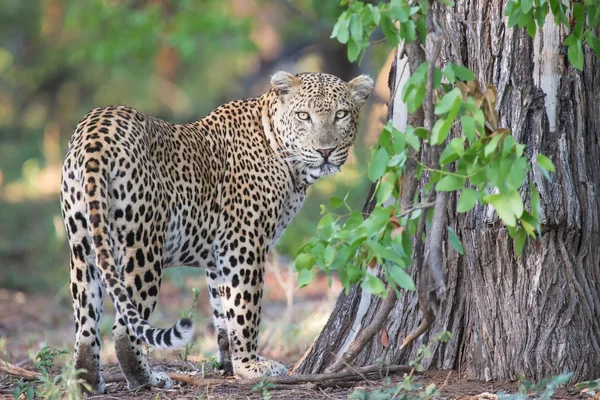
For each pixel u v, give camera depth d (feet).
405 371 34.01
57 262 83.92
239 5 139.44
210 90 155.02
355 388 31.76
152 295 33.30
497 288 32.35
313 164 38.68
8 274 77.36
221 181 37.14
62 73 156.46
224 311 37.58
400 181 28.30
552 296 31.76
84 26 111.34
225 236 37.29
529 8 27.32
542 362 31.60
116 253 32.50
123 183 32.14
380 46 98.58
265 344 51.01
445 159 25.55
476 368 32.83
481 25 32.65
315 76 39.29
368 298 35.55
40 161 142.10
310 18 117.70
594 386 30.09
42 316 63.82
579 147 32.24
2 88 162.30
